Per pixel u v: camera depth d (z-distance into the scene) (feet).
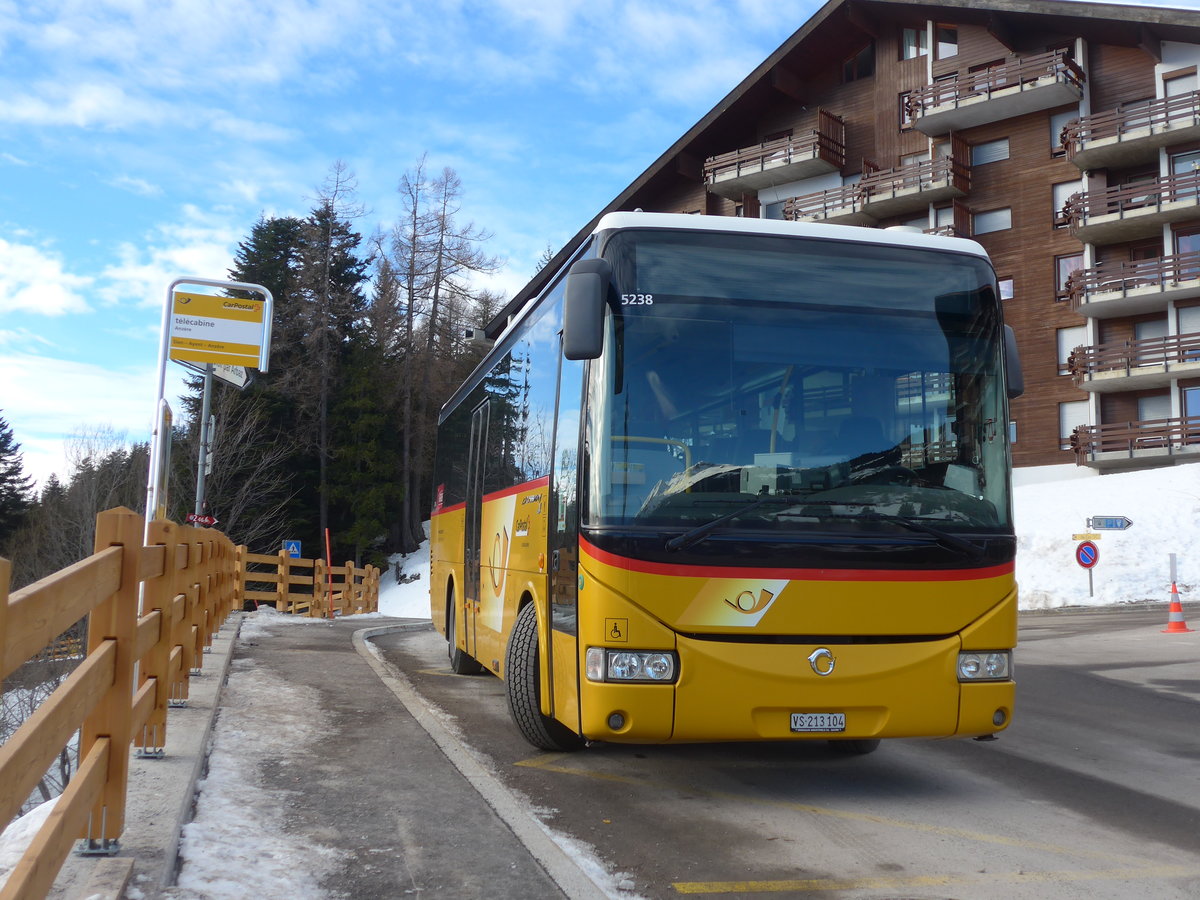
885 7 135.33
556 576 20.75
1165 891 14.67
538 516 23.03
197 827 15.19
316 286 188.75
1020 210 130.62
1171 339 116.26
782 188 147.54
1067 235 127.13
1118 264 119.55
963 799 20.06
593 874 14.93
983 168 133.39
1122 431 120.16
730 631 17.93
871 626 18.31
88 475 112.68
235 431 145.48
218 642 39.83
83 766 11.92
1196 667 41.52
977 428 19.95
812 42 141.08
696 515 18.24
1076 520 99.76
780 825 17.93
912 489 19.16
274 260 194.59
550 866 14.70
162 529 19.03
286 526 167.73
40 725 9.08
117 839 13.33
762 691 17.80
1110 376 119.14
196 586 29.84
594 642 17.98
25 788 8.63
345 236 195.42
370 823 16.46
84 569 10.66
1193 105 115.34
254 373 172.86
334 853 14.84
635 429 18.63
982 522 19.34
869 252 20.54
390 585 172.24
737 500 18.45
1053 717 30.14
